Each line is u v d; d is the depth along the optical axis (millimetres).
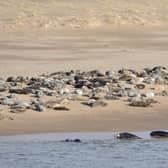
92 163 65125
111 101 90250
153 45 175750
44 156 67688
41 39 187500
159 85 102375
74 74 114125
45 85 100500
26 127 78875
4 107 86188
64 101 88750
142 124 81500
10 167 63844
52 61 144750
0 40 184000
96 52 160125
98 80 102625
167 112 86375
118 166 64812
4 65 138375
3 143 72625
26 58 149500
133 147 71688
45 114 83688
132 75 107000
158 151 70500
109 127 79875
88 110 85938
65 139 74312
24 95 94312
